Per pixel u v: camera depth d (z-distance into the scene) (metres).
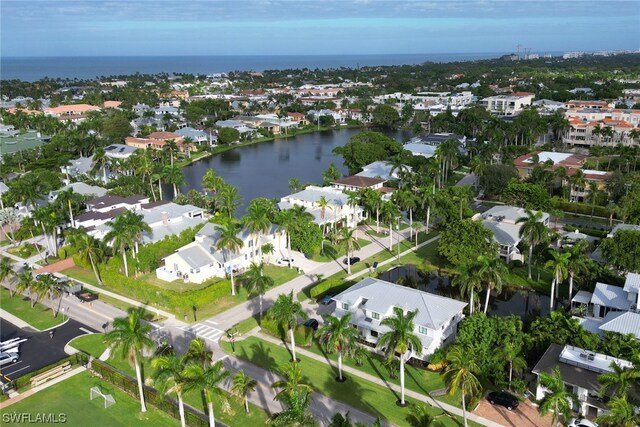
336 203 147.62
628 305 90.94
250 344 89.69
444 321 83.31
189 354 70.38
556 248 127.31
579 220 154.38
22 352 88.19
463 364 65.56
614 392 66.19
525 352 80.19
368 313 89.19
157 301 104.81
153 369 82.19
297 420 58.44
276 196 191.38
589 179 168.50
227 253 119.44
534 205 150.75
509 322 80.75
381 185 174.50
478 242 114.38
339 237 132.38
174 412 71.62
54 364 82.81
